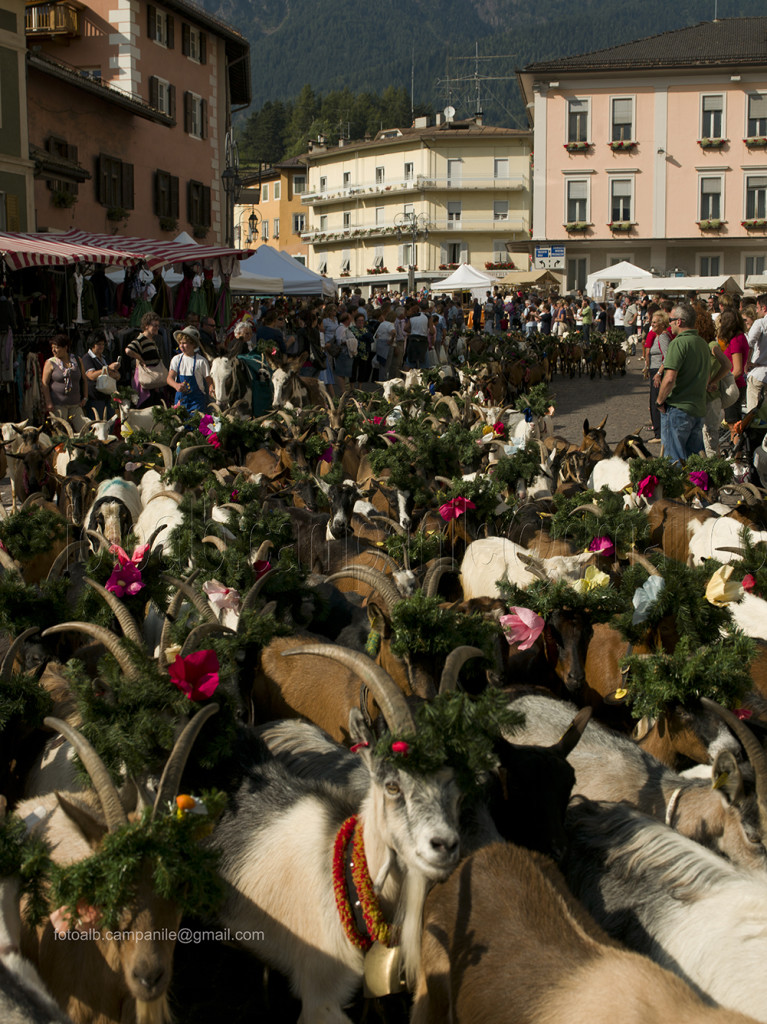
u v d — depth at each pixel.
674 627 5.99
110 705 4.52
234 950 4.93
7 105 23.64
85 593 6.30
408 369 27.06
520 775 4.26
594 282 43.00
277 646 6.53
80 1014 3.82
